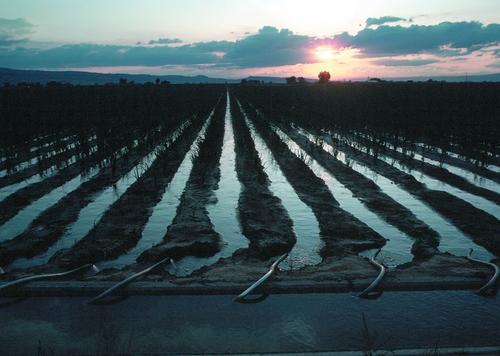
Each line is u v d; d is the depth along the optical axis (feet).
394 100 129.70
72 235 30.48
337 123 93.04
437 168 51.60
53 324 17.71
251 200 38.09
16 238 29.19
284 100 163.22
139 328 17.40
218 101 190.29
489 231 30.53
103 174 49.01
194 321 17.88
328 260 24.90
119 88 207.10
